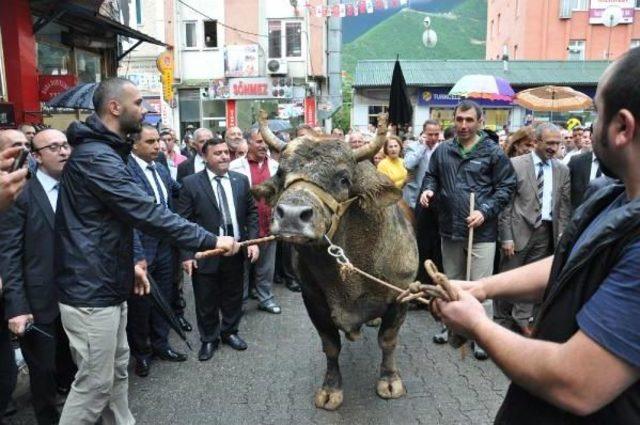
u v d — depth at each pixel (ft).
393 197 10.91
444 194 16.81
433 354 16.46
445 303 5.41
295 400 13.82
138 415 13.20
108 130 10.48
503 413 5.57
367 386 14.44
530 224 17.11
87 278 10.19
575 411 4.47
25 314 11.66
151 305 15.26
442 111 82.28
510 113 78.54
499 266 18.49
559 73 83.30
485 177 16.33
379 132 10.96
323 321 12.83
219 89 75.15
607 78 4.66
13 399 14.10
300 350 17.06
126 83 10.74
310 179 10.03
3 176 7.32
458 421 12.63
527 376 4.66
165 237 10.44
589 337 4.37
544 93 43.34
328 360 13.42
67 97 25.22
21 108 28.68
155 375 15.46
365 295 11.85
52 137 12.52
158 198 17.31
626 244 4.48
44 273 12.26
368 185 10.80
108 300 10.37
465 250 16.97
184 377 15.30
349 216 11.07
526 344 4.75
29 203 12.10
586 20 107.65
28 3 29.30
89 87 25.72
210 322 16.66
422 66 85.61
